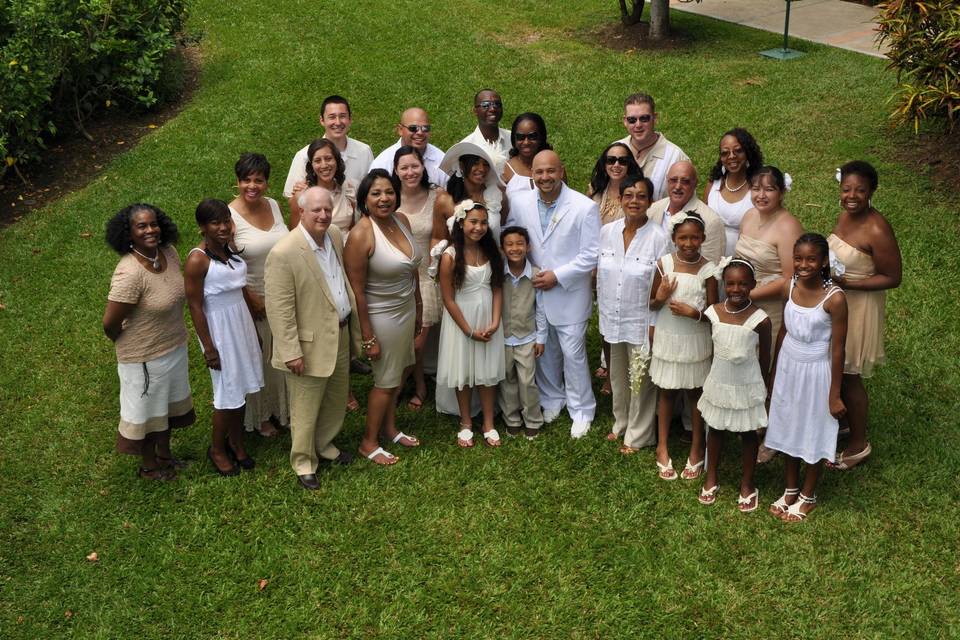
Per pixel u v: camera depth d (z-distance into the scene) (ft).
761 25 41.96
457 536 16.97
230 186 30.30
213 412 20.17
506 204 19.70
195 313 17.33
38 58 31.40
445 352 19.21
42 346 23.24
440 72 37.93
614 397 19.45
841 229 17.62
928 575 15.52
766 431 17.85
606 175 20.13
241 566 16.40
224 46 40.88
